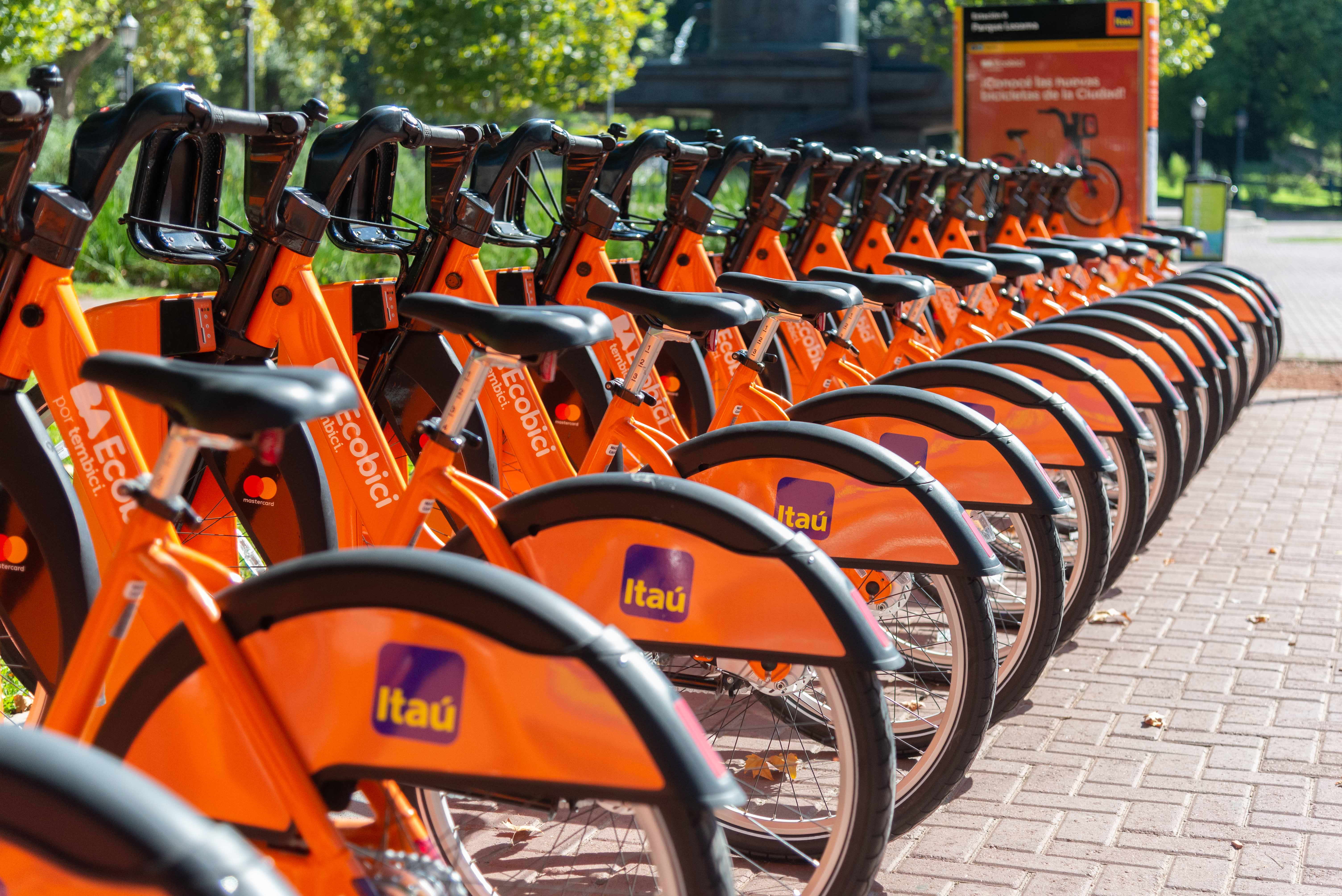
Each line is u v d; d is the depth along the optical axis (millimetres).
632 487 2258
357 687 1740
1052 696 3855
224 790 1738
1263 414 9094
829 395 3303
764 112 28656
